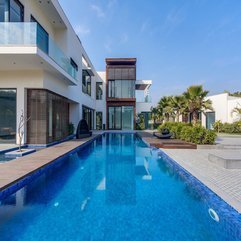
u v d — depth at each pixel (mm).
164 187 5785
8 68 10961
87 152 11383
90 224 3773
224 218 3861
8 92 11219
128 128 28250
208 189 4934
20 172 5754
